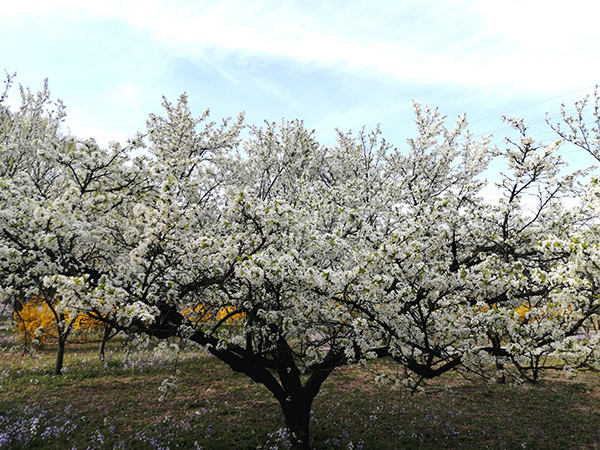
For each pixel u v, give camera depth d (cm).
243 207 555
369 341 553
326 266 685
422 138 1191
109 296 417
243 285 568
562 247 486
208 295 636
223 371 1237
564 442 731
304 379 1132
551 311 530
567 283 486
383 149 1417
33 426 667
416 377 979
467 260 689
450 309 590
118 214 692
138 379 1116
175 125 969
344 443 704
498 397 1025
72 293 411
